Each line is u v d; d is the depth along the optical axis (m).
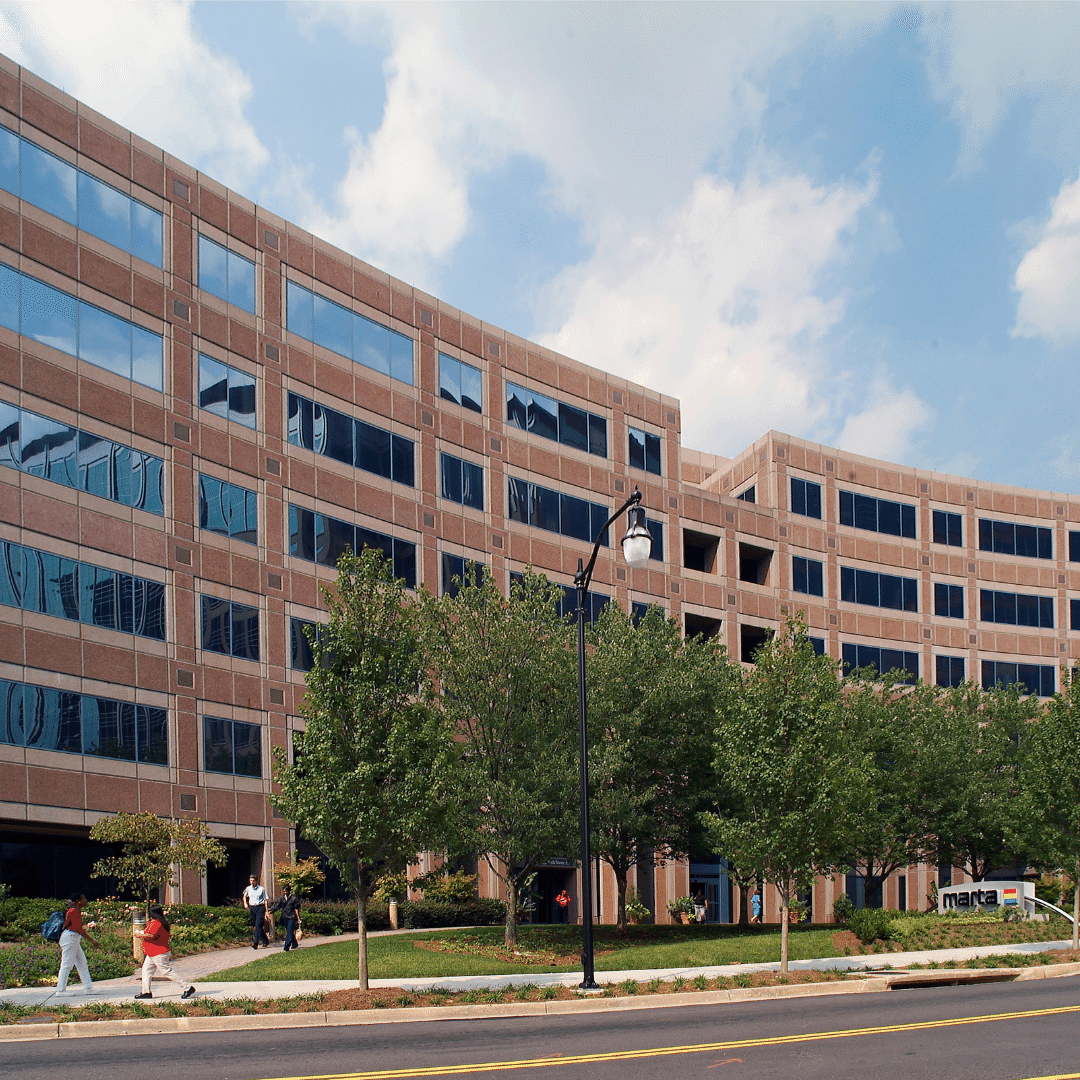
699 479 63.81
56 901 26.62
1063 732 25.75
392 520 41.22
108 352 33.31
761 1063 11.49
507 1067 11.38
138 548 33.22
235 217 37.88
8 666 29.38
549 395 48.03
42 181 32.25
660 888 47.31
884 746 37.88
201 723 34.16
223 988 18.30
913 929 27.39
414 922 35.12
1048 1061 11.35
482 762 27.06
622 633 32.38
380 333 42.12
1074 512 64.00
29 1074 11.27
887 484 59.22
